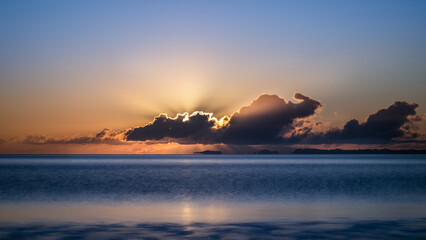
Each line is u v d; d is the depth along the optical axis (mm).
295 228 21375
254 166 155750
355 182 61125
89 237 19203
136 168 130000
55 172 97562
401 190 46562
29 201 35500
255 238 18953
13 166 146500
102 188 50062
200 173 93750
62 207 31156
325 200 35938
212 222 23531
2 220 24375
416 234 19719
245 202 34656
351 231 20516
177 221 23984
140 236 19422
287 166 156625
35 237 19203
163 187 51844
